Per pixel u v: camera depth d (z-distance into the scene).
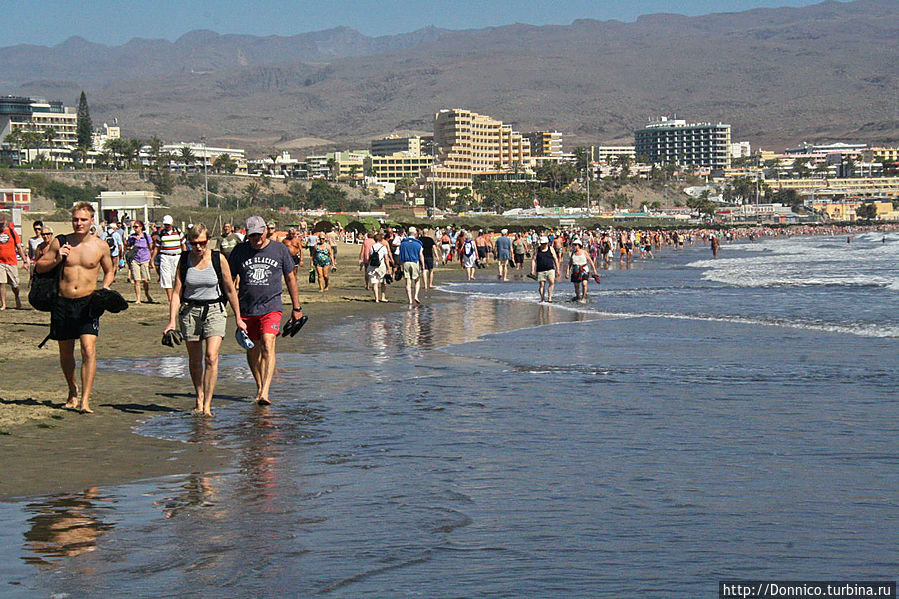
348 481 9.09
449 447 10.62
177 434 11.44
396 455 10.23
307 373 16.70
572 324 25.77
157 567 6.64
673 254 118.44
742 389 14.61
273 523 7.70
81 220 12.59
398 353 19.59
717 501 8.29
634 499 8.38
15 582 6.35
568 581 6.36
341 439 11.12
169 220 25.11
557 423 11.99
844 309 29.98
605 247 81.56
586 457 10.05
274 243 13.72
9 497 8.54
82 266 12.76
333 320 27.02
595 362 18.03
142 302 30.33
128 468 9.67
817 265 70.94
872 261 77.69
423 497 8.48
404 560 6.77
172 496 8.57
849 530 7.45
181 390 14.73
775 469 9.46
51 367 16.78
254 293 13.56
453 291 40.31
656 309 30.80
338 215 172.50
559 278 51.94
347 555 6.89
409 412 12.87
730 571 6.55
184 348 19.81
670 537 7.30
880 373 16.09
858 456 9.99
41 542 7.21
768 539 7.23
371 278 33.00
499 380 15.77
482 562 6.74
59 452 10.41
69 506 8.23
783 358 18.31
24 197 99.88
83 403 12.76
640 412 12.73
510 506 8.17
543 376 16.20
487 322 26.39
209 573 6.52
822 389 14.51
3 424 11.79
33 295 12.73
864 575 6.47
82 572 6.54
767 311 29.70
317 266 38.34
